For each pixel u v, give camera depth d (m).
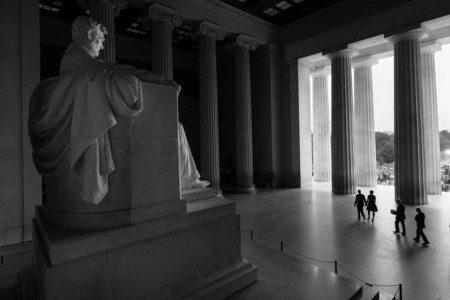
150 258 4.38
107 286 3.93
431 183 19.30
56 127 4.32
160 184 4.75
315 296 5.21
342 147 20.00
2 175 9.84
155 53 17.02
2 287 5.27
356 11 18.83
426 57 19.62
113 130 4.25
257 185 24.98
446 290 6.59
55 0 17.70
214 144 19.58
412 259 8.41
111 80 4.05
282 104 24.56
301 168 23.48
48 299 3.45
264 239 10.27
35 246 4.88
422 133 16.22
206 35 19.42
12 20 10.16
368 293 5.72
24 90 10.31
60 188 4.36
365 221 12.71
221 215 5.51
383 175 28.84
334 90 20.38
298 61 23.19
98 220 4.10
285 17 22.28
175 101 5.06
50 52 19.61
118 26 21.89
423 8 15.59
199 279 4.96
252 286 5.55
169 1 17.33
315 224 12.30
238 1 20.12
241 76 21.52
